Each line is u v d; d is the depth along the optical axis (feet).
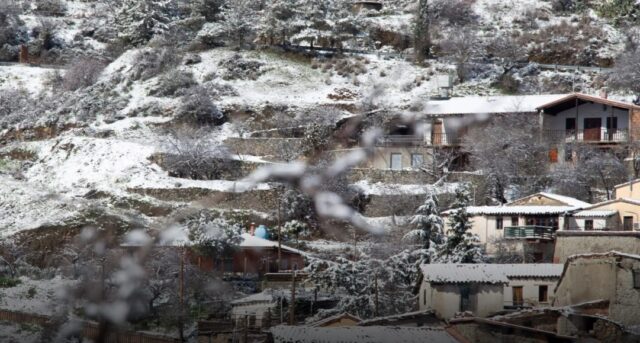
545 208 279.90
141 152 390.21
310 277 266.98
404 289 246.27
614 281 192.65
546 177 333.42
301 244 309.42
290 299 249.75
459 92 445.78
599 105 351.87
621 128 349.00
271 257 291.79
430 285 213.46
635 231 242.99
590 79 460.96
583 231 242.37
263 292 259.80
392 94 423.64
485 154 343.05
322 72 470.80
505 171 336.90
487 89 454.40
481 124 364.99
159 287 238.89
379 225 307.17
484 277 213.25
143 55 486.79
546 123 356.79
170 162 376.68
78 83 481.87
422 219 274.98
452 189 319.27
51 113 450.71
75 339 219.61
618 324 184.14
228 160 371.35
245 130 414.41
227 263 286.87
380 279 250.37
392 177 342.03
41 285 273.13
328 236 318.45
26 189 372.17
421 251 257.55
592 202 317.01
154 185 357.61
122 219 326.44
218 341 225.76
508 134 347.36
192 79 460.96
